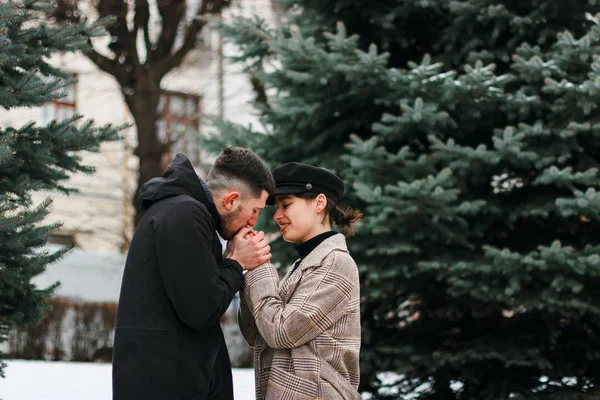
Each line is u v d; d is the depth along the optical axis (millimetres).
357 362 2666
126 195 15422
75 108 16516
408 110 5695
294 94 6582
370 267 5906
